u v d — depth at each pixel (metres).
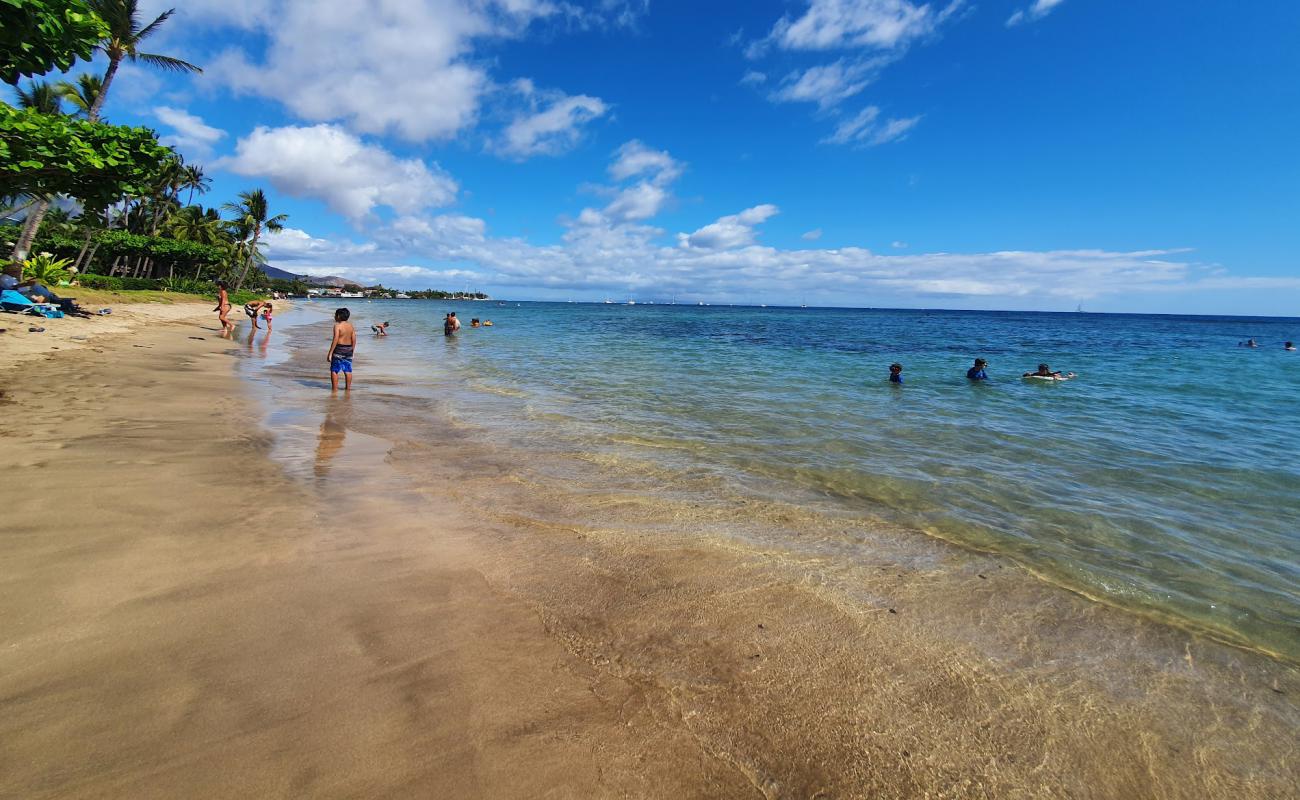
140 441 6.07
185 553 3.56
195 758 1.99
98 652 2.51
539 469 6.34
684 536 4.55
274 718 2.21
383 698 2.39
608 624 3.18
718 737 2.36
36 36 6.93
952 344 34.53
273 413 8.44
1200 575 4.29
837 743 2.38
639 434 8.38
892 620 3.42
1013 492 6.17
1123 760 2.41
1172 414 11.34
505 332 36.84
